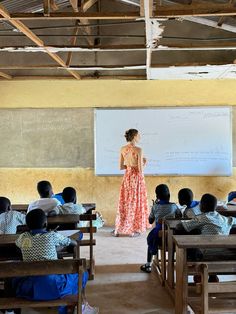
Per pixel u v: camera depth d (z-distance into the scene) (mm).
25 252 2889
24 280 2811
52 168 7109
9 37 6676
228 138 6902
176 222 3783
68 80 7020
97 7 6840
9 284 2916
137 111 6984
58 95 7051
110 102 7020
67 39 6621
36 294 2752
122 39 6781
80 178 7090
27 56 6965
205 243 2971
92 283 4148
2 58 6969
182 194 4449
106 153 7047
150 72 6109
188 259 3330
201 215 3568
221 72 6094
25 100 7070
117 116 7004
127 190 6191
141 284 4121
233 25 5199
